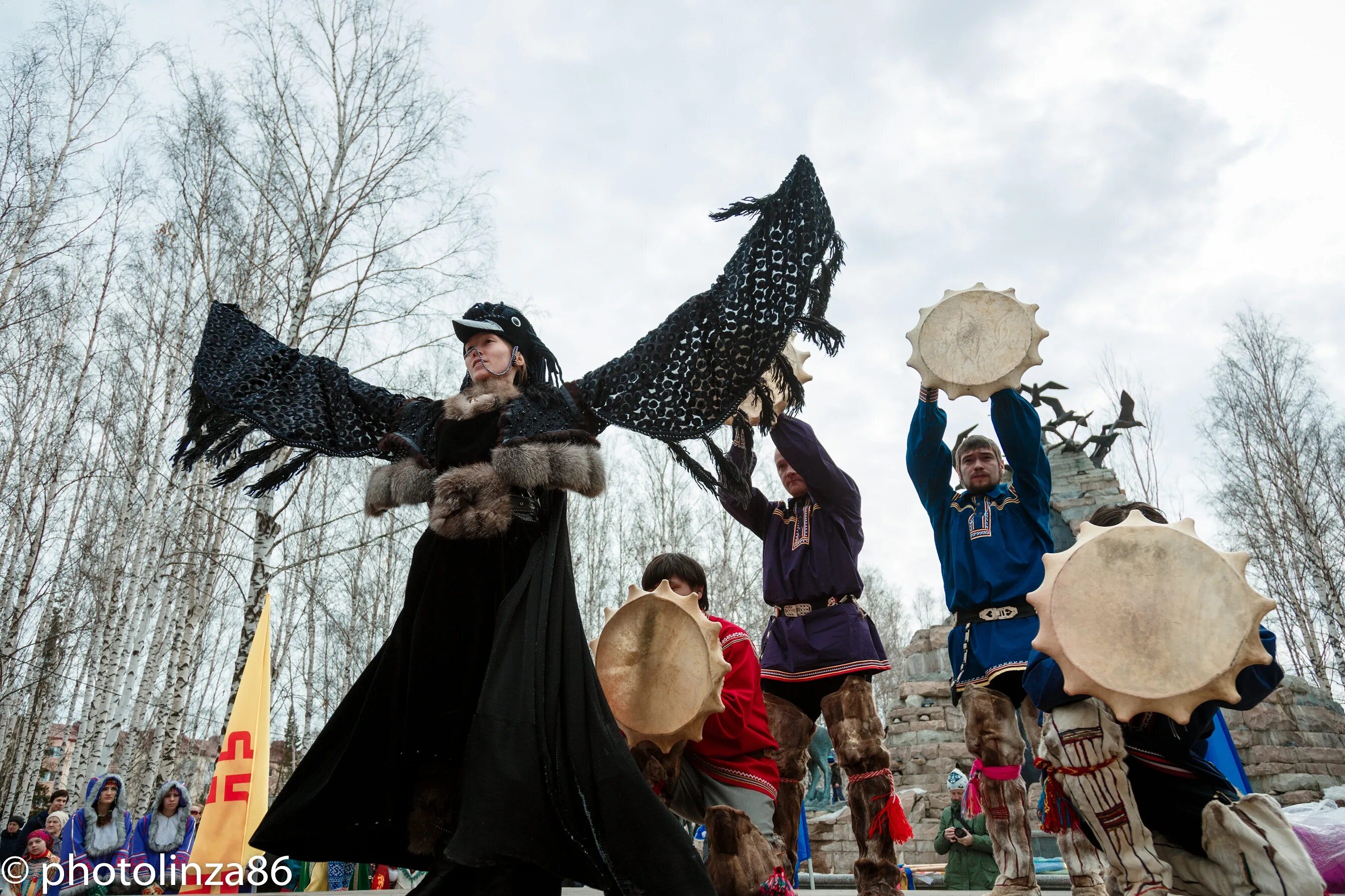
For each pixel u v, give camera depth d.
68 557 22.05
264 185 15.44
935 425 4.23
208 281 16.66
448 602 2.58
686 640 3.49
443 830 2.54
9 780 26.20
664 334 2.81
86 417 20.56
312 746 2.70
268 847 2.60
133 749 19.14
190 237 17.27
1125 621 2.72
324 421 3.06
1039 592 2.83
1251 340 29.36
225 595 23.25
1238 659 2.58
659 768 3.47
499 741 2.28
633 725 3.46
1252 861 2.66
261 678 7.73
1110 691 2.65
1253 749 16.77
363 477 21.58
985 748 3.80
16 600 20.08
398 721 2.56
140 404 19.00
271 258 15.37
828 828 15.42
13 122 17.42
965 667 3.99
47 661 21.86
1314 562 25.73
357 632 26.09
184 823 9.91
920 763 16.83
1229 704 2.76
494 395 2.80
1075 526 18.22
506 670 2.40
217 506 16.69
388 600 25.70
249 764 7.45
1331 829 4.04
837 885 9.53
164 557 17.12
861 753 3.88
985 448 4.27
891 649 45.78
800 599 4.32
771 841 3.60
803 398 2.96
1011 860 3.70
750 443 3.06
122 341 20.03
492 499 2.55
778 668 4.26
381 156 15.23
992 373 3.80
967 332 3.90
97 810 9.70
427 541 2.72
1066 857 3.20
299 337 13.83
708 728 3.65
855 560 4.32
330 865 11.48
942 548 4.24
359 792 2.59
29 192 17.62
